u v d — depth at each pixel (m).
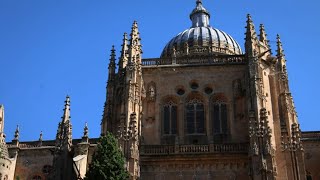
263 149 54.69
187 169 58.09
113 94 66.19
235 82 63.78
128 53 64.44
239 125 61.53
